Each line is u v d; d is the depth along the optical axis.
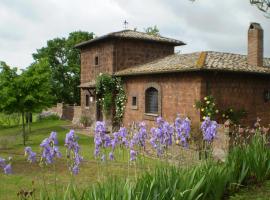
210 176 6.30
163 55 25.61
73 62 43.88
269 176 7.78
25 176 11.56
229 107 17.70
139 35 24.86
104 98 23.97
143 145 7.18
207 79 17.08
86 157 14.86
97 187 5.72
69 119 34.94
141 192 5.18
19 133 26.19
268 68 19.14
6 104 19.09
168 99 19.11
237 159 7.47
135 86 22.08
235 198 6.69
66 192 5.54
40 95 19.48
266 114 19.16
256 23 19.39
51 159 5.51
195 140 10.94
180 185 5.82
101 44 25.34
